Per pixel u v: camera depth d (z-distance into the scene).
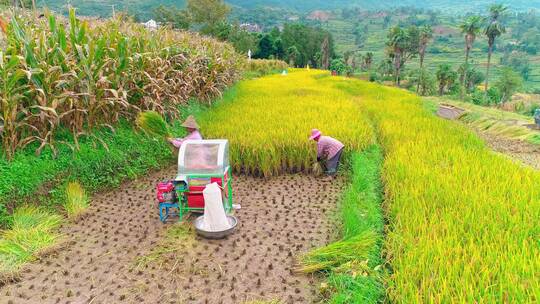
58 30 6.57
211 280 4.41
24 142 6.09
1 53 5.30
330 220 5.94
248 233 5.46
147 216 5.92
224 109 11.79
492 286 3.63
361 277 4.12
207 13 51.88
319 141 7.75
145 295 4.16
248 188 7.30
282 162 8.16
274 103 12.98
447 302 3.46
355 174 7.16
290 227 5.69
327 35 105.50
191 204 5.71
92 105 6.84
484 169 6.87
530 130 14.79
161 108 8.36
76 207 5.83
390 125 10.77
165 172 7.82
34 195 5.81
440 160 7.56
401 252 4.49
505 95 57.44
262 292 4.23
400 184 6.17
